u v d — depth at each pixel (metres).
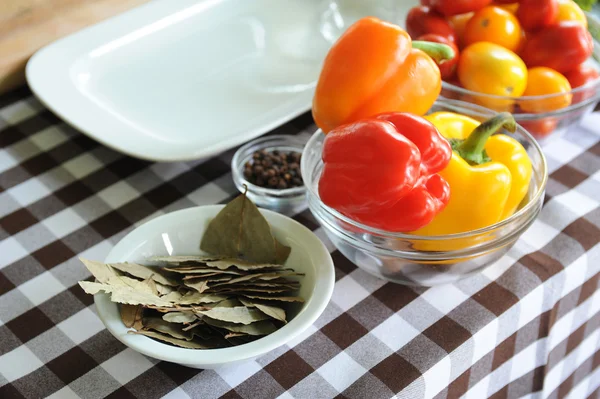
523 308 0.74
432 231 0.71
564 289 0.76
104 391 0.68
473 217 0.70
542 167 0.73
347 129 0.68
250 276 0.69
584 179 0.84
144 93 0.92
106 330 0.72
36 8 0.94
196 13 1.00
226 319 0.65
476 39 0.84
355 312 0.73
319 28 1.01
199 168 0.86
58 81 0.91
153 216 0.81
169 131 0.88
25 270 0.77
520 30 0.85
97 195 0.83
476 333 0.71
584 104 0.81
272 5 1.03
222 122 0.89
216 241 0.72
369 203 0.67
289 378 0.69
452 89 0.81
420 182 0.67
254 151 0.85
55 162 0.87
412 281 0.72
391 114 0.69
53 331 0.72
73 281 0.76
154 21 0.98
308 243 0.71
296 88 0.93
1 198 0.83
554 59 0.83
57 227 0.80
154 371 0.69
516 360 0.76
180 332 0.66
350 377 0.69
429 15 0.85
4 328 0.73
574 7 0.86
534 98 0.79
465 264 0.70
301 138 0.86
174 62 0.96
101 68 0.94
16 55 0.95
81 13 0.99
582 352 0.86
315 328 0.72
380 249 0.68
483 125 0.71
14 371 0.70
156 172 0.86
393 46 0.72
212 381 0.69
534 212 0.69
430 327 0.72
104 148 0.89
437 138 0.68
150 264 0.71
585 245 0.78
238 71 0.95
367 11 1.04
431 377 0.69
